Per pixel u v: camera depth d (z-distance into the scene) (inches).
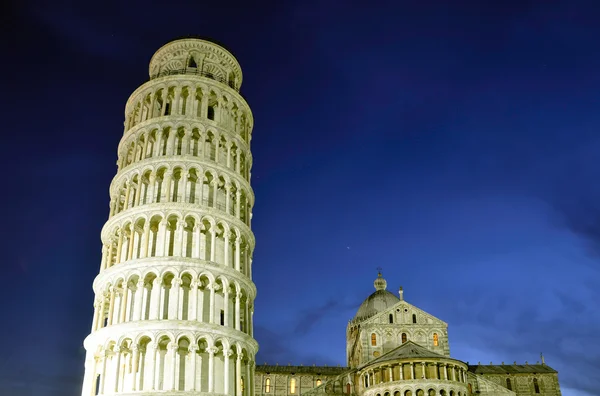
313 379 4480.8
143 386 2048.5
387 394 3646.7
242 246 2539.4
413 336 4286.4
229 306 2352.4
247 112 2970.0
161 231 2343.8
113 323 2252.7
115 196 2623.0
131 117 2837.1
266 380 4429.1
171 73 2888.8
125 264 2260.1
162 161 2495.1
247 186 2704.2
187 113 2682.1
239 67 3132.4
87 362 2214.6
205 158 2546.8
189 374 2066.9
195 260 2262.6
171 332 2100.1
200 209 2389.3
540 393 4547.2
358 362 4503.0
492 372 4591.5
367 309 4943.4
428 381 3538.4
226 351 2160.4
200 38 2987.2
